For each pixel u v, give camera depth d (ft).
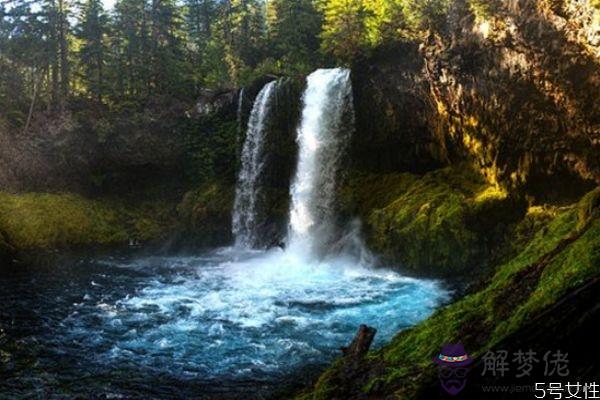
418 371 16.05
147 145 90.27
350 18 69.97
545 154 52.39
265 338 37.42
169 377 30.76
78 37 104.01
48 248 74.23
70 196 86.02
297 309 44.73
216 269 64.34
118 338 37.88
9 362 33.17
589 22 41.19
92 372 31.58
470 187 60.59
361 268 62.13
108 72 102.53
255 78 85.87
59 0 104.88
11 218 75.61
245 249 79.71
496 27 49.55
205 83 105.19
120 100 95.40
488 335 15.29
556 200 53.47
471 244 54.44
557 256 16.63
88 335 38.60
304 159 76.33
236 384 29.58
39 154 87.30
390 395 15.10
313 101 74.79
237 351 34.88
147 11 109.29
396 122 66.49
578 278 12.92
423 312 43.04
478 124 56.85
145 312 44.68
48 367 32.35
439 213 57.52
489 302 17.70
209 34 141.08
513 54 49.16
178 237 83.20
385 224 62.08
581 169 50.57
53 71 104.32
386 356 19.51
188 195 88.58
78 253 74.64
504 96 52.29
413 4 59.62
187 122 92.22
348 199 69.87
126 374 31.24
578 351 10.36
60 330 39.88
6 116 94.27
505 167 56.13
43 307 46.60
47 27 103.19
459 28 54.29
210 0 141.59
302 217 75.05
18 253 70.49
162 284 55.72
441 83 57.88
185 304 47.16
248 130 83.97
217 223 83.76
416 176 68.23
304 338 37.22
